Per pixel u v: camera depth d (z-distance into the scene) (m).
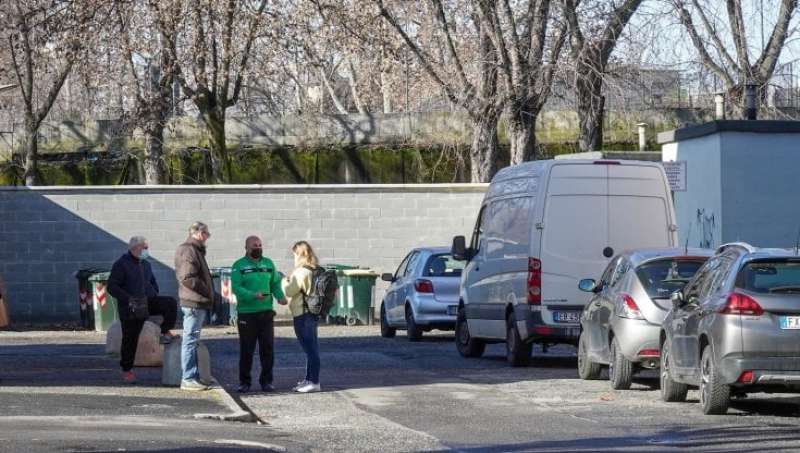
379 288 39.81
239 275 19.70
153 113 42.53
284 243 39.44
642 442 13.56
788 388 15.74
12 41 42.72
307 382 19.62
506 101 37.25
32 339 32.47
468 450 13.21
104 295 34.81
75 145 46.00
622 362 19.27
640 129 42.91
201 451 12.55
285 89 46.88
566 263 23.44
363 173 46.84
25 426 14.26
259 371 23.06
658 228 23.78
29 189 38.44
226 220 39.19
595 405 17.50
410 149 46.84
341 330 36.19
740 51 43.12
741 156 29.56
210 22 40.59
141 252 20.52
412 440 14.08
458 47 39.31
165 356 19.70
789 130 29.55
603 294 20.53
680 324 17.09
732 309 15.47
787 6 43.53
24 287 38.34
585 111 38.25
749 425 14.92
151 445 12.89
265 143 46.66
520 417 16.23
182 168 45.91
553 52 36.78
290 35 40.94
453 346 29.91
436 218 39.78
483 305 25.81
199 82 41.88
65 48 40.31
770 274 15.59
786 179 29.66
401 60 41.78
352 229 39.69
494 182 26.62
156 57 42.25
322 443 13.84
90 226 38.62
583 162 23.70
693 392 19.17
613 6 37.69
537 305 23.34
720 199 29.58
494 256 25.55
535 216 23.56
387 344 30.69
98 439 13.23
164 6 39.69
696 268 19.28
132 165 46.09
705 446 13.14
